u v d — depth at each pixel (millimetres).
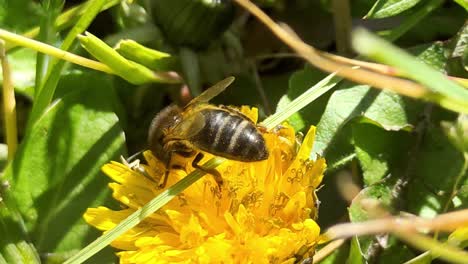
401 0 130
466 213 98
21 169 127
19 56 139
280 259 113
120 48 132
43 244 126
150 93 141
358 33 89
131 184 120
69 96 130
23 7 140
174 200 118
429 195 120
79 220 127
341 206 127
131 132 141
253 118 121
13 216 125
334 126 126
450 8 135
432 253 113
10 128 131
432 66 127
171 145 118
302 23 146
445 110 124
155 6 136
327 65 105
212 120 115
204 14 134
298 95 131
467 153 114
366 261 116
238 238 113
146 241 114
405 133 123
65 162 128
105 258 124
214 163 117
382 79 102
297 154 118
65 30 140
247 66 141
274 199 116
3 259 124
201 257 112
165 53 137
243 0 114
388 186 121
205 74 140
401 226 96
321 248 123
